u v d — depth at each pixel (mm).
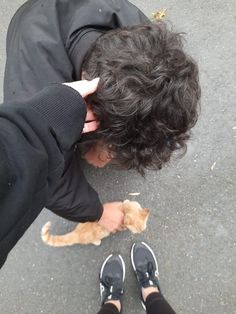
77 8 1341
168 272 1927
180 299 1900
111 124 1043
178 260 1928
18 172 768
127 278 1968
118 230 1941
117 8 1386
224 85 2025
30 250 1995
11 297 1979
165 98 1010
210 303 1872
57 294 1962
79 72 1236
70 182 1355
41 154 822
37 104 926
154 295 1804
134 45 1042
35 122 856
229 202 1929
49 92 956
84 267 1972
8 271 1994
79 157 1493
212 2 2139
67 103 961
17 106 854
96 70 1064
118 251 1978
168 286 1918
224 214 1925
